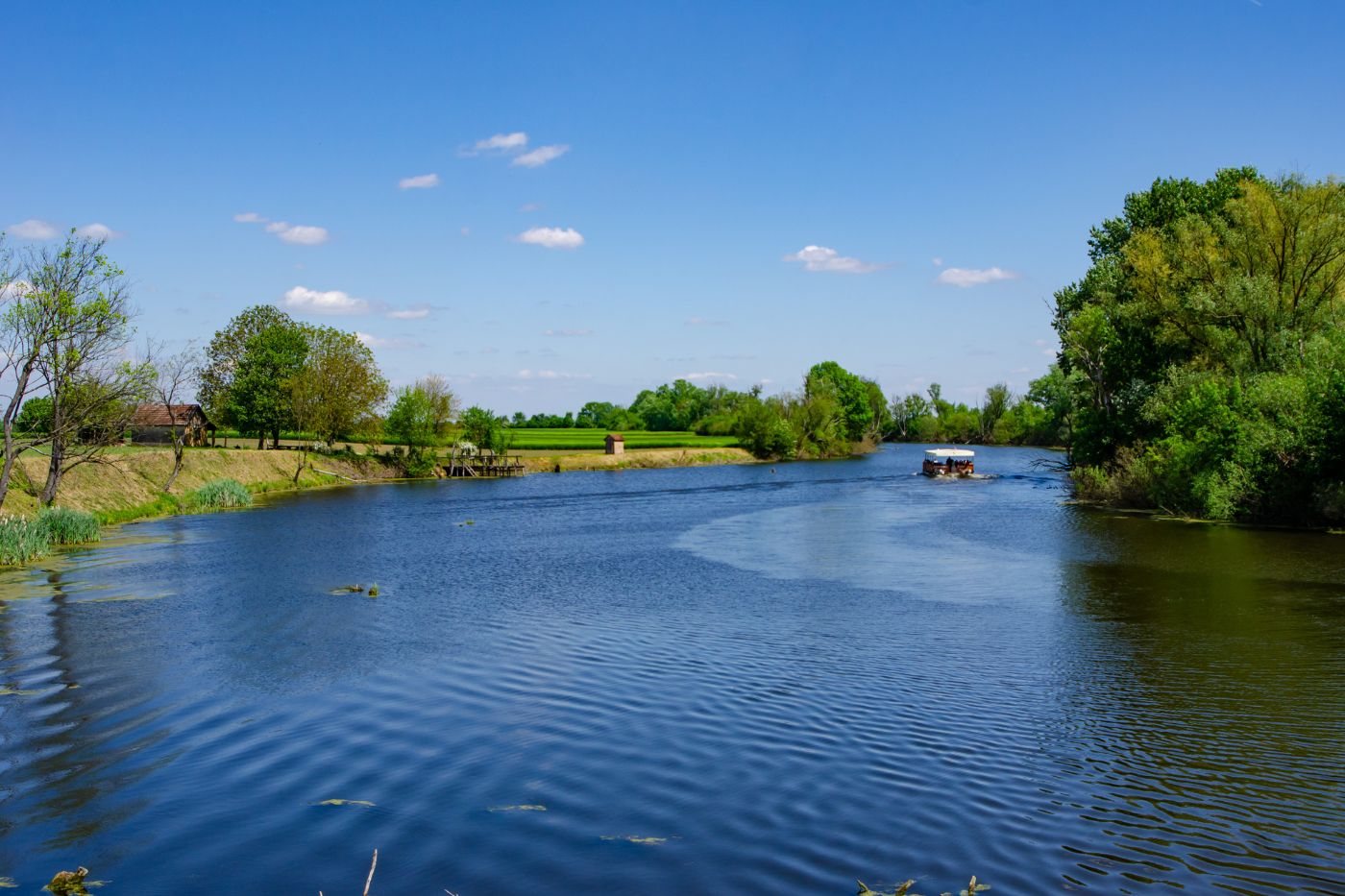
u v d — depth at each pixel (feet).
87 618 79.61
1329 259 153.38
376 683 57.57
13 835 35.94
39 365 138.10
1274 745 43.01
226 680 58.70
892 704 50.88
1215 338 162.91
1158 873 30.42
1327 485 132.05
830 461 400.26
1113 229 224.33
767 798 37.81
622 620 76.84
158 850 34.37
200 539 140.56
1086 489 195.52
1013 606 80.84
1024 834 33.78
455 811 37.22
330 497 226.99
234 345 331.98
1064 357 218.18
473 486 267.39
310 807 38.09
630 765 42.01
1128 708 49.32
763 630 72.13
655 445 423.64
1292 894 28.73
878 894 29.48
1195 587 87.71
